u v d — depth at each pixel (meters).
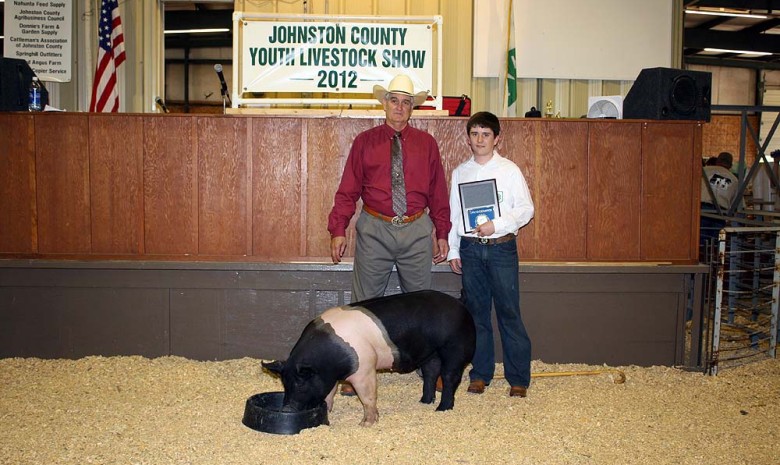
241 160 5.10
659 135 5.20
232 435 3.68
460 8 7.52
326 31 5.46
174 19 8.70
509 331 4.44
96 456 3.40
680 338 5.25
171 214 5.11
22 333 5.11
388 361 3.85
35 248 5.13
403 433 3.74
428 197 4.50
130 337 5.13
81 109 7.43
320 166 5.12
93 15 7.42
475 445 3.61
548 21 7.59
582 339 5.21
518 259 4.69
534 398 4.44
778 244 5.47
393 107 4.34
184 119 5.07
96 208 5.11
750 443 3.73
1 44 7.91
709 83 5.26
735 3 9.96
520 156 5.14
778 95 13.59
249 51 5.41
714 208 8.20
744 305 6.39
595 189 5.18
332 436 3.65
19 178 5.10
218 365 5.01
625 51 7.70
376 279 4.43
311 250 5.15
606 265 5.14
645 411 4.23
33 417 3.96
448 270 5.12
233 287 5.11
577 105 7.73
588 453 3.55
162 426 3.83
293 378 3.68
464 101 6.07
